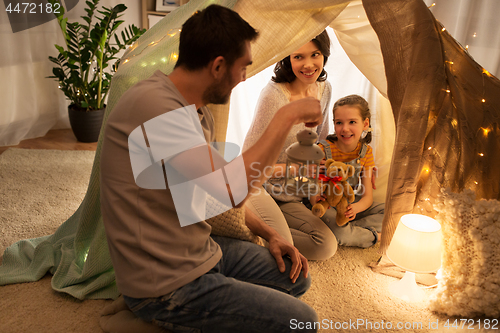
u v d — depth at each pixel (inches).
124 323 48.6
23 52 112.3
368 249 74.5
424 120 59.2
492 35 98.0
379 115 86.0
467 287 55.7
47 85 123.0
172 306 42.3
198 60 37.9
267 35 57.5
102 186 42.1
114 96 57.3
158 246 41.4
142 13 138.9
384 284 64.6
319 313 57.6
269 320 42.8
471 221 56.2
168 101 37.8
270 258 53.2
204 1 58.5
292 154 49.2
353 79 88.1
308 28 58.4
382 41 60.8
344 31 73.0
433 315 57.9
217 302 42.8
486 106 60.0
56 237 69.1
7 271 63.5
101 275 60.5
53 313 55.8
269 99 72.2
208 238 47.7
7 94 110.4
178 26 59.3
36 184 92.4
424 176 63.9
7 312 55.4
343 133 71.3
